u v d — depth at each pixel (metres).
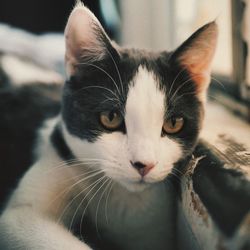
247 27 0.38
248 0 0.37
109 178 0.29
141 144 0.26
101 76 0.29
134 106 0.27
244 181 0.20
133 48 0.33
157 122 0.27
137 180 0.26
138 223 0.31
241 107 0.39
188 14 0.57
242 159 0.23
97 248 0.30
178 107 0.28
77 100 0.29
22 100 0.40
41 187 0.30
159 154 0.27
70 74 0.30
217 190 0.21
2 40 0.52
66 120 0.30
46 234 0.26
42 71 0.47
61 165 0.31
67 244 0.26
